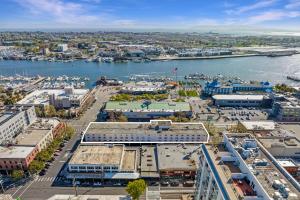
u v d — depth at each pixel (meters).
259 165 104.75
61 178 190.62
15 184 184.25
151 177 184.12
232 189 93.06
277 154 159.50
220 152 118.69
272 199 83.62
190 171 188.38
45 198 169.50
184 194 172.75
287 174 97.25
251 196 88.50
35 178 190.75
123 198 169.62
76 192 174.12
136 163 199.12
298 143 164.00
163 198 169.62
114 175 184.75
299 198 84.75
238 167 108.19
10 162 191.50
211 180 110.38
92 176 184.00
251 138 126.81
